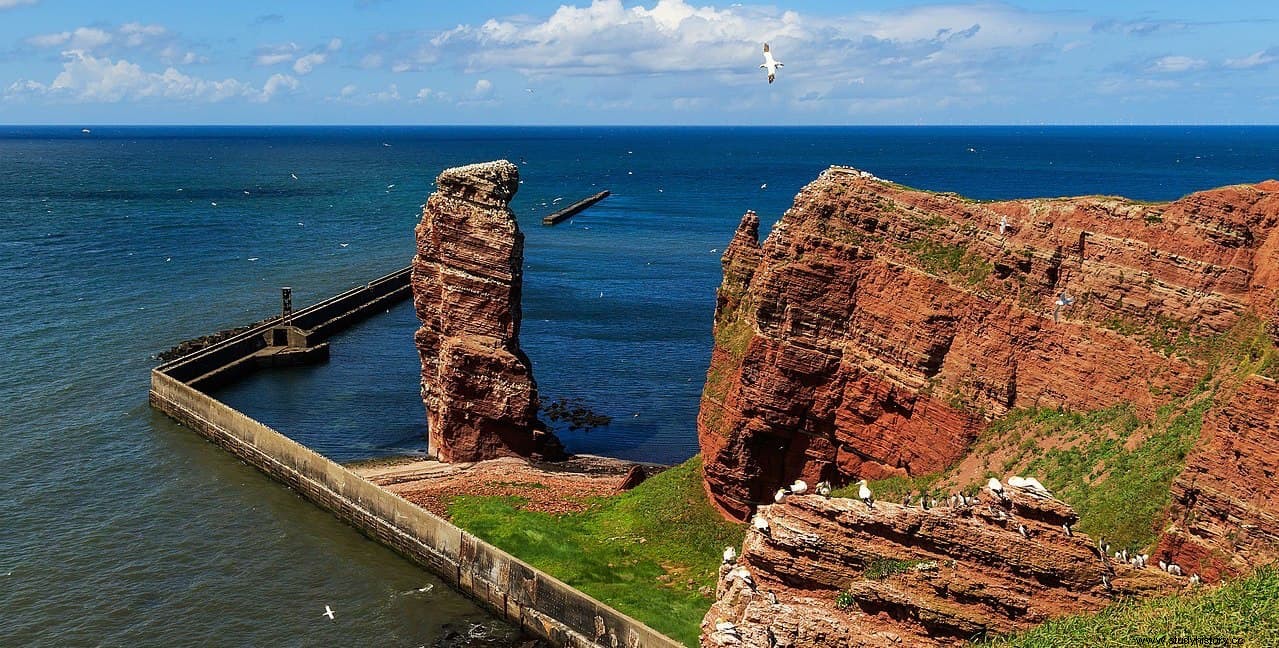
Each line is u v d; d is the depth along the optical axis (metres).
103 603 57.28
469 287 77.81
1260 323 45.06
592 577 55.53
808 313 57.88
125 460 79.75
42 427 85.19
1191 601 32.59
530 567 56.00
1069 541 34.50
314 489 73.06
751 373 59.00
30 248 166.50
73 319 120.31
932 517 35.59
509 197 79.44
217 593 59.25
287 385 103.94
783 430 59.06
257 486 76.12
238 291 141.75
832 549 36.38
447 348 78.62
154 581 60.28
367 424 91.25
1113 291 50.75
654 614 51.19
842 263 57.59
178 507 71.44
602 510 65.62
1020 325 52.91
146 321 121.00
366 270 162.12
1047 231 53.41
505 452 79.50
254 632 55.03
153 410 91.25
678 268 164.75
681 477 65.88
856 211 58.03
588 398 96.00
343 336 125.62
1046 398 51.78
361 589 60.81
